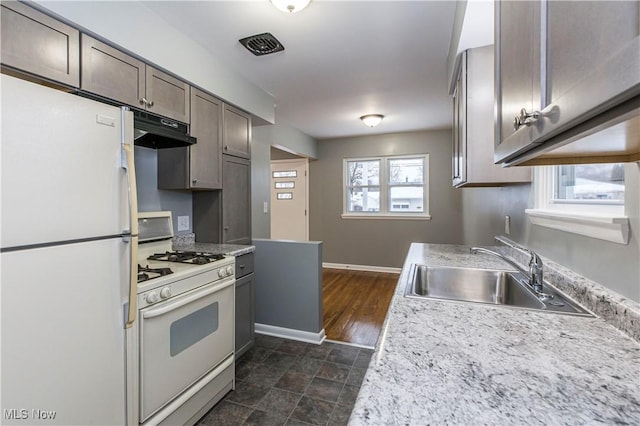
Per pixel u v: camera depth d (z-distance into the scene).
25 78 1.32
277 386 2.05
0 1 1.21
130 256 1.28
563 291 1.16
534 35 0.65
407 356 0.70
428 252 2.19
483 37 1.69
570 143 0.61
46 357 1.01
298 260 2.79
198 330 1.70
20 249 0.95
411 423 0.49
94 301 1.16
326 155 5.73
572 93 0.48
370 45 2.22
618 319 0.84
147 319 1.38
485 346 0.75
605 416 0.50
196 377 1.68
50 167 1.03
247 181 2.88
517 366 0.66
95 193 1.16
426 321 0.91
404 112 3.91
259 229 3.83
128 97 1.73
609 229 0.89
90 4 1.50
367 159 5.47
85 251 1.13
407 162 5.31
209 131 2.38
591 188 1.14
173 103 2.04
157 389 1.43
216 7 1.79
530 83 0.67
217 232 2.59
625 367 0.65
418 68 2.62
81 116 1.12
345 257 5.64
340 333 2.92
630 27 0.36
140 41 1.76
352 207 5.68
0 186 0.91
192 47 2.15
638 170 0.79
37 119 0.99
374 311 3.51
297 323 2.79
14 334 0.94
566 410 0.52
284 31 2.05
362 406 0.53
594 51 0.42
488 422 0.49
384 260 5.40
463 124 1.86
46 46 1.35
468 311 0.99
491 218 2.59
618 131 0.52
